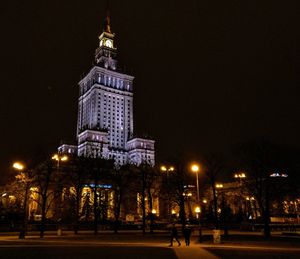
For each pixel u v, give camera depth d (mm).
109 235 52219
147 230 66625
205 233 54344
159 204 98750
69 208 74625
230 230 62125
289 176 51688
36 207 87312
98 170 65875
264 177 50906
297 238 39312
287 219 75375
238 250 27312
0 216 66625
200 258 21859
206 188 75312
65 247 31109
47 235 52375
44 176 62906
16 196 61906
